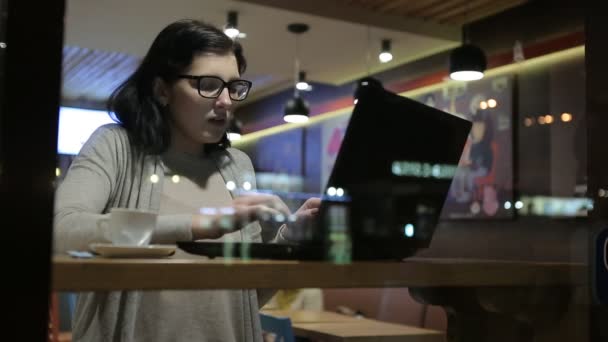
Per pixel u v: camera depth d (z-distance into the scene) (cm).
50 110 79
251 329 132
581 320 134
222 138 146
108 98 131
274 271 92
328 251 103
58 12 80
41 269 76
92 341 111
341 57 418
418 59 407
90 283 79
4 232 75
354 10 373
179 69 134
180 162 136
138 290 83
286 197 115
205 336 123
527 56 357
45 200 77
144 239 96
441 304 129
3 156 76
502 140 370
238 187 142
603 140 145
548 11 340
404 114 116
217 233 105
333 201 108
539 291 128
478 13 379
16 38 78
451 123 123
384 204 113
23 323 75
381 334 147
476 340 129
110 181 119
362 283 101
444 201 124
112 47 322
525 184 349
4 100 77
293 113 402
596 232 143
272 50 399
